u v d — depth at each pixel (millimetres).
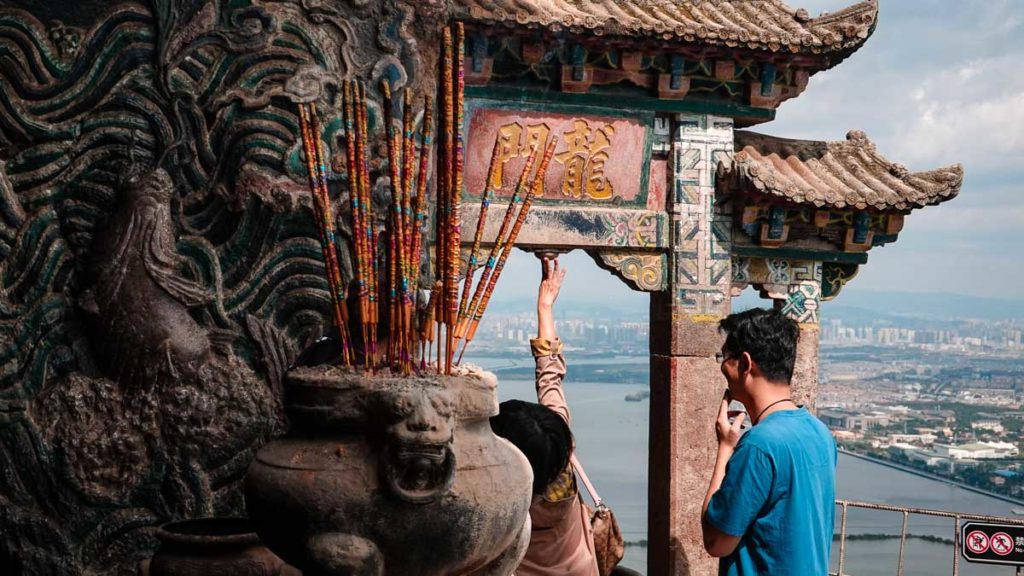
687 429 7836
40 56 4566
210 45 4668
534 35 7055
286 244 4688
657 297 8039
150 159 4629
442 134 2943
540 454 3148
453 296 2920
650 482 8078
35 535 4391
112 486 4434
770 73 7703
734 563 3312
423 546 2672
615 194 7734
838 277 8375
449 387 2707
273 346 4637
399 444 2578
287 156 4691
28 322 4484
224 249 4648
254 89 4680
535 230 7473
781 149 8203
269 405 4617
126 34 4629
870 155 8266
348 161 2990
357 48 4797
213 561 3379
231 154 4664
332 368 2920
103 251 4469
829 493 3324
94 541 4418
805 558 3207
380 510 2631
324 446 2705
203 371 4543
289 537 2697
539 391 3902
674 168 7777
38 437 4414
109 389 4465
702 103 7770
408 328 2906
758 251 8016
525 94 7359
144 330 4457
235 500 4566
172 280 4512
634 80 7559
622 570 3844
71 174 4566
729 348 3529
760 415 3455
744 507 3217
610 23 7105
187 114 4645
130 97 4613
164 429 4477
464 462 2738
